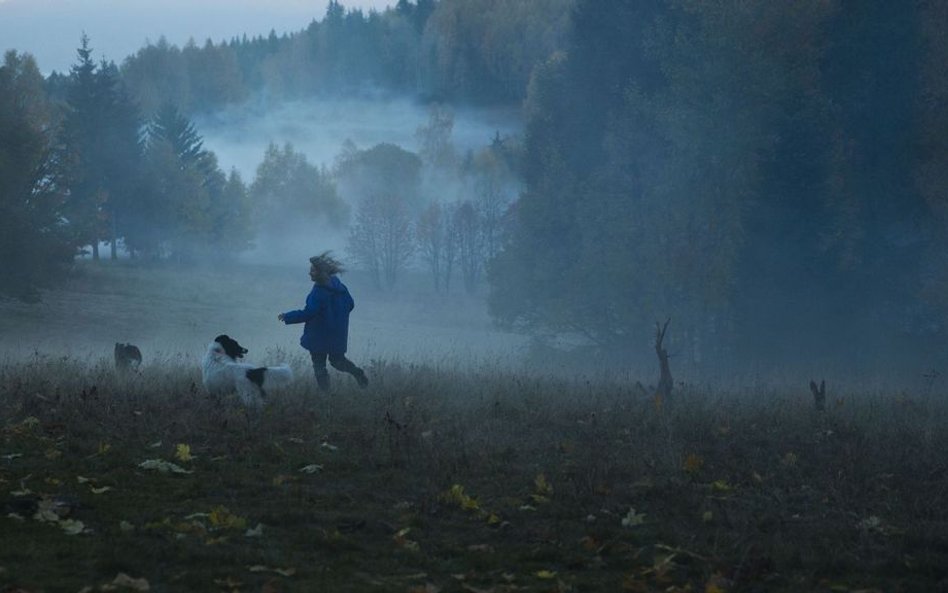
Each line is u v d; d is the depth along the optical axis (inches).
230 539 224.8
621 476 309.7
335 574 205.5
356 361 812.6
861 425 433.1
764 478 313.6
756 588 205.8
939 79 1063.0
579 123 1359.5
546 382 573.6
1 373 494.6
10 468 283.6
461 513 260.1
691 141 1079.0
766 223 1096.2
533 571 215.2
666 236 1076.5
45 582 187.6
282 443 343.0
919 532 249.8
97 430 348.5
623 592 202.5
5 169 1800.0
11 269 1836.9
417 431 365.7
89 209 2458.2
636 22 1315.2
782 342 1105.4
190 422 364.8
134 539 217.9
